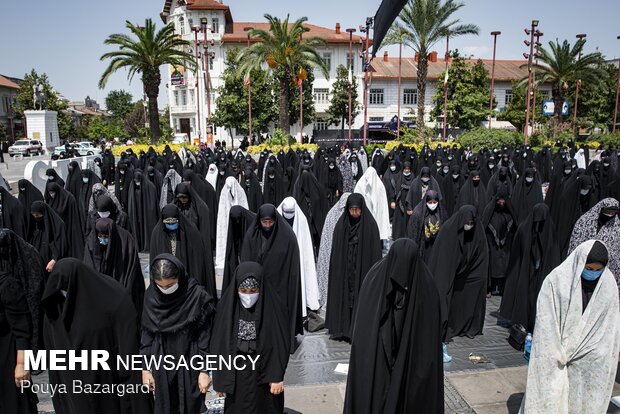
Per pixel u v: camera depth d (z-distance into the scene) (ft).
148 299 10.16
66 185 35.76
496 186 30.45
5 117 177.88
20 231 21.15
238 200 26.86
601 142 99.19
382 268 10.37
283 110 95.55
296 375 15.43
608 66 140.46
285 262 16.21
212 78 153.58
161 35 87.15
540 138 92.99
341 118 140.05
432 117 129.80
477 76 126.41
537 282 16.85
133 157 56.03
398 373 10.05
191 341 10.37
